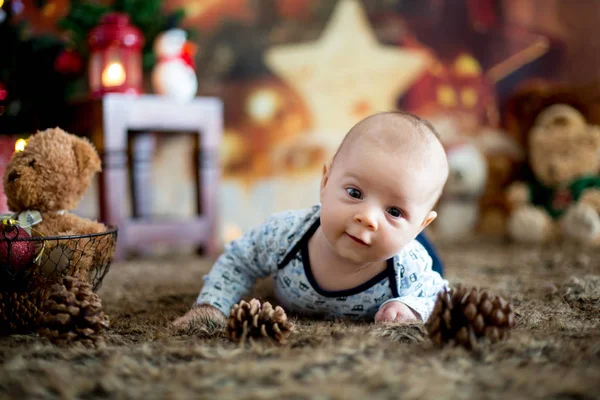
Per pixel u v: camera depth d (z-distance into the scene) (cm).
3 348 91
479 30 284
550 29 291
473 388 72
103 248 113
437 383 73
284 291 118
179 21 215
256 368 77
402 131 100
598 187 235
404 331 96
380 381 72
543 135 246
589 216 223
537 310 117
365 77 269
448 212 267
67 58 190
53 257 105
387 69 272
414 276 112
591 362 82
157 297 137
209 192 213
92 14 206
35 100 191
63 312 92
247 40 252
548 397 69
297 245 113
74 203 120
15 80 186
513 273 172
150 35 216
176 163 244
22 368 80
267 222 121
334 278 110
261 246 119
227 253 121
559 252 214
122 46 196
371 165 96
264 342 91
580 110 249
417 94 277
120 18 197
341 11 264
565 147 240
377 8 270
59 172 115
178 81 203
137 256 214
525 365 81
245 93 253
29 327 103
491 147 286
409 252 112
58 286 95
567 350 86
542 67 291
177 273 175
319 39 262
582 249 219
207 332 100
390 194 96
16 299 102
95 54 197
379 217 97
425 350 87
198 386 72
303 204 262
